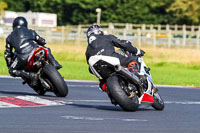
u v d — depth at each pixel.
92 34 30.50
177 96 42.53
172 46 150.00
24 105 30.25
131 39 149.50
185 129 24.02
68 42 147.12
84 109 30.23
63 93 35.66
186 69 93.19
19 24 36.12
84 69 73.94
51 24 193.75
